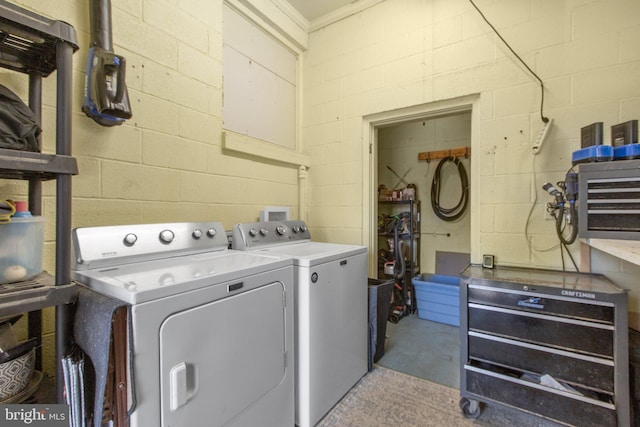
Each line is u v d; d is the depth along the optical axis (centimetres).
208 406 100
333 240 271
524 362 146
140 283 92
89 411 86
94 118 136
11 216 89
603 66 166
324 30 275
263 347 124
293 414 141
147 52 158
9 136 84
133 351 82
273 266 131
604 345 131
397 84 236
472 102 207
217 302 105
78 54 133
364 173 256
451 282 349
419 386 186
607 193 135
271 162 246
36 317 117
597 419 128
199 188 188
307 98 286
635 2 159
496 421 154
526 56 187
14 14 78
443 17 216
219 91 200
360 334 192
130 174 152
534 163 184
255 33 236
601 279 157
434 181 368
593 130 151
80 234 114
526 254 186
